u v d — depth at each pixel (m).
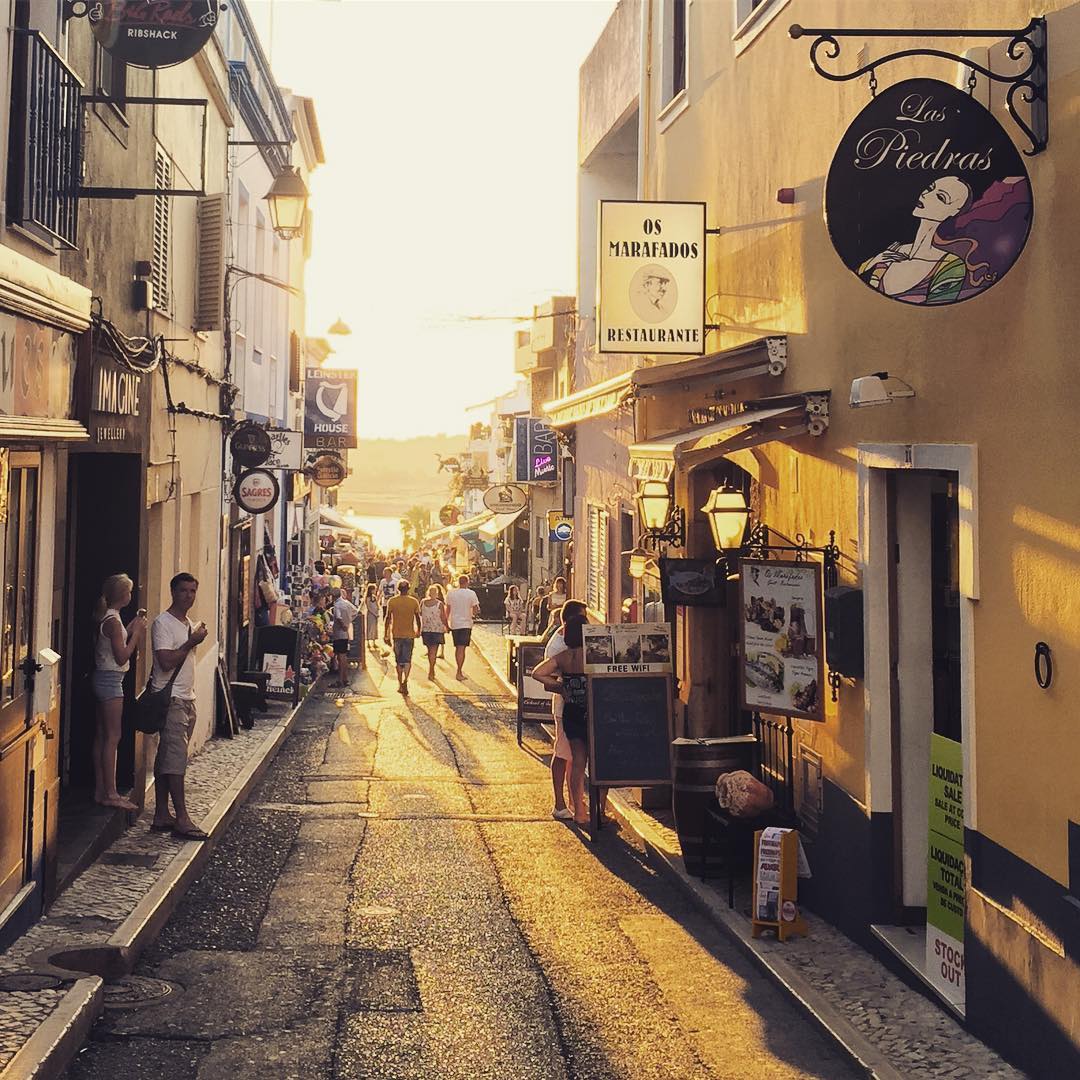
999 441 6.55
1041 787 6.14
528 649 17.53
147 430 11.75
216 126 17.45
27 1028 6.27
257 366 24.30
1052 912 6.02
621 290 11.80
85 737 11.39
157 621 10.78
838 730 8.73
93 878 9.24
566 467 26.67
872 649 8.13
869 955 8.13
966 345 6.90
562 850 11.35
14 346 7.11
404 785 14.42
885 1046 6.62
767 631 9.44
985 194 6.00
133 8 8.63
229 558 19.48
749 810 9.25
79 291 8.54
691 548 12.44
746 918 8.96
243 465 19.55
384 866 10.61
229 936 8.58
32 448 7.90
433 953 8.31
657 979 7.91
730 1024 7.17
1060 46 5.91
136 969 7.81
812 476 9.36
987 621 6.67
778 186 10.21
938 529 8.09
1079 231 5.77
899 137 6.02
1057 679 6.00
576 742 12.34
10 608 7.51
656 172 14.45
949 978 7.18
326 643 27.17
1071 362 5.86
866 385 7.24
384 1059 6.55
